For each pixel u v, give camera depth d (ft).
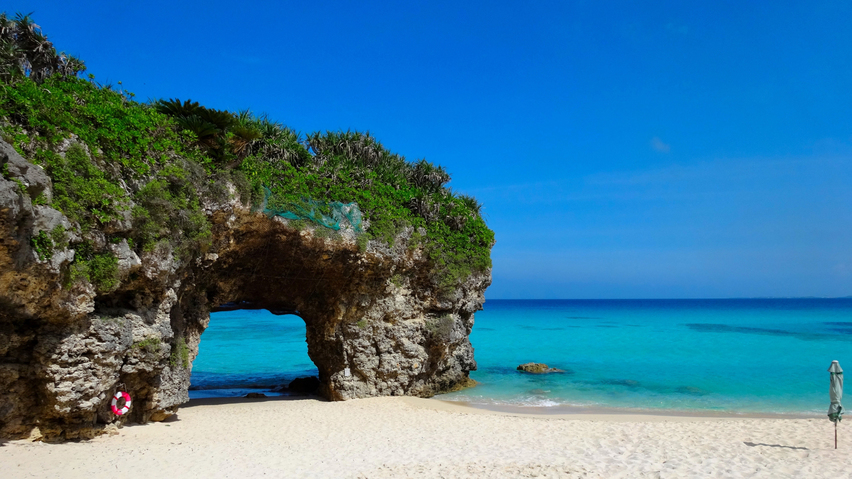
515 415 76.79
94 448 48.29
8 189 34.78
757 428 62.75
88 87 57.36
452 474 43.27
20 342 46.32
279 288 86.69
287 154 78.69
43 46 62.23
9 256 37.93
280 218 72.43
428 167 105.40
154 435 55.31
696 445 53.98
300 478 42.37
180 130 64.54
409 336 90.53
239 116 80.18
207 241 62.95
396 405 81.00
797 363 134.62
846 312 470.39
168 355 59.57
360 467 45.70
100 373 50.34
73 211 45.44
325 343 88.74
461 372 101.86
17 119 45.62
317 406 78.95
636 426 64.64
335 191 81.00
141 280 55.31
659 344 185.68
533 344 188.14
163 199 55.57
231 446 52.95
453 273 94.38
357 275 83.56
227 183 65.26
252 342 201.36
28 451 45.16
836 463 46.65
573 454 50.34
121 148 53.88
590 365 133.69
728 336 216.74
